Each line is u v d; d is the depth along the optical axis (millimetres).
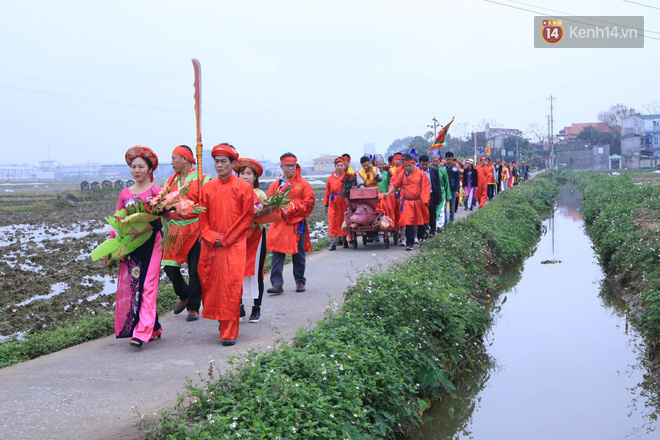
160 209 6254
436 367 6812
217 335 6957
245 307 8305
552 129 94938
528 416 6434
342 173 13688
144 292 6512
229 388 4625
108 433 4234
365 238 14227
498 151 91688
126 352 6332
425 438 6008
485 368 7816
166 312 8266
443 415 6496
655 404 6625
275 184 9195
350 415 4801
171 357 6098
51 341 6672
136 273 6543
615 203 19812
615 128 98125
